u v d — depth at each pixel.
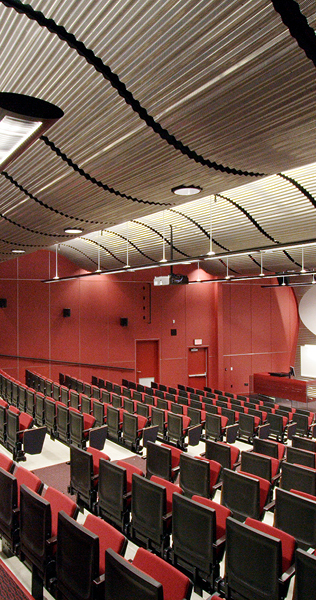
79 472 6.01
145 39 3.43
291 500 4.82
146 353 18.36
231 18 3.10
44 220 8.65
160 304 18.34
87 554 3.36
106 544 3.83
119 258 15.60
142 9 3.17
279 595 3.50
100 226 9.22
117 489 5.24
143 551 3.61
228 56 3.43
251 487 5.26
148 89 4.01
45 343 16.33
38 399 10.34
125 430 9.32
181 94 3.98
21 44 3.71
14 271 15.93
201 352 19.27
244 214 10.52
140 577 2.81
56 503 4.44
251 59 3.40
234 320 19.59
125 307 17.77
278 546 3.50
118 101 4.25
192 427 9.62
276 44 3.22
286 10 2.94
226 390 19.34
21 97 1.67
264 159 5.43
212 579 4.07
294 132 4.60
